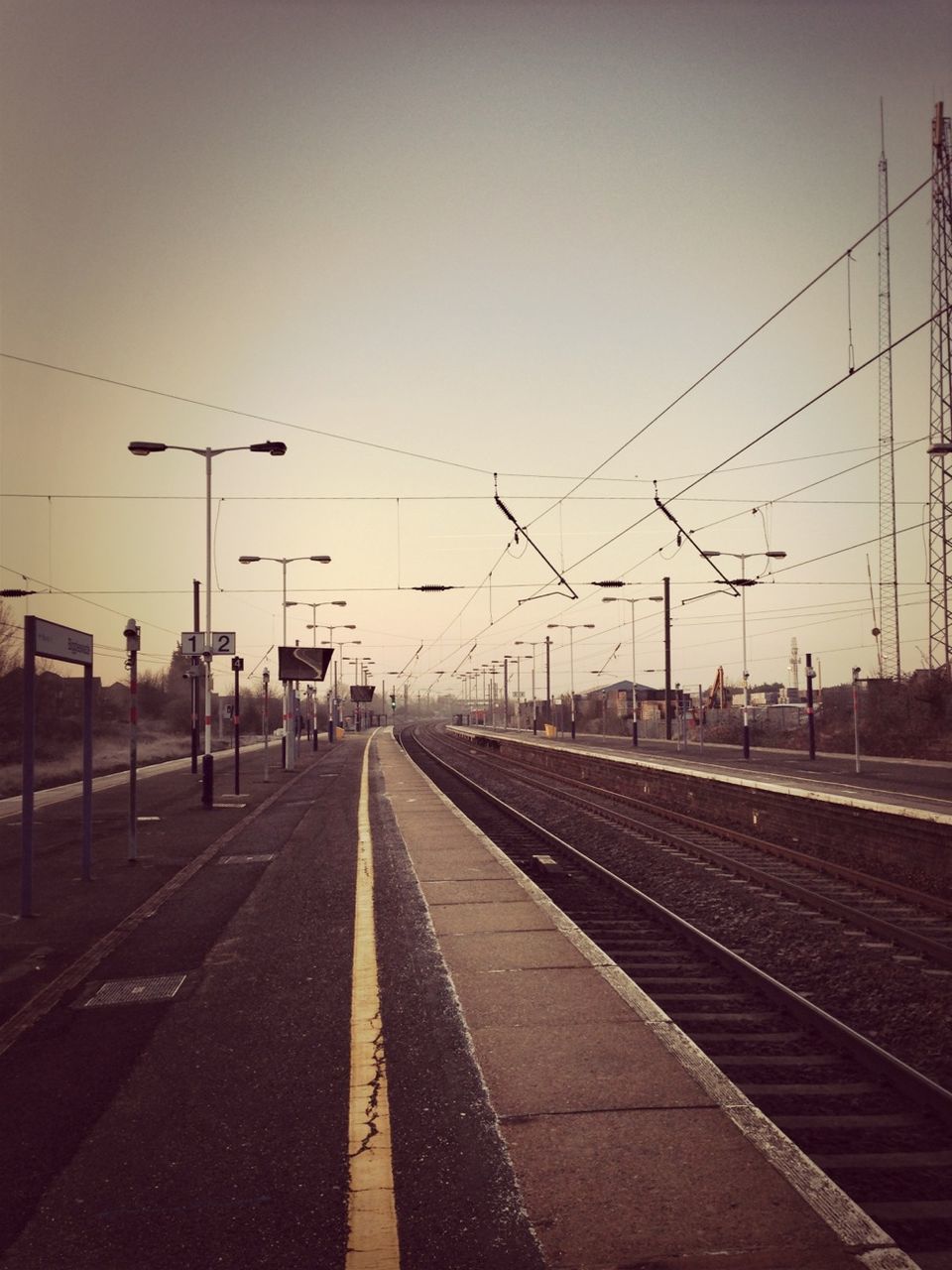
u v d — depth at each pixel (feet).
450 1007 23.86
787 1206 13.91
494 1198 14.30
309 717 256.32
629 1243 12.97
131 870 47.34
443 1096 18.25
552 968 27.40
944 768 122.42
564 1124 16.84
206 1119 17.69
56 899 40.01
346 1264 12.69
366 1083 18.99
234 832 62.18
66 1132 17.25
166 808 79.30
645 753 168.86
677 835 67.21
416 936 31.81
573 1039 21.36
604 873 50.75
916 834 49.96
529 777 135.74
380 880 42.75
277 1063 20.59
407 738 300.81
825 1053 22.93
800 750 176.86
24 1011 24.75
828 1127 18.28
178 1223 13.92
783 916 39.11
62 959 30.09
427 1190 14.64
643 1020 22.66
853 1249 12.76
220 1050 21.52
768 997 27.84
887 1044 23.77
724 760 144.56
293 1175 15.37
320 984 26.66
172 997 25.76
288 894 40.27
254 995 25.79
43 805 83.92
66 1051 21.67
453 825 64.90
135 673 50.67
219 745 234.17
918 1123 18.42
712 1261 12.49
